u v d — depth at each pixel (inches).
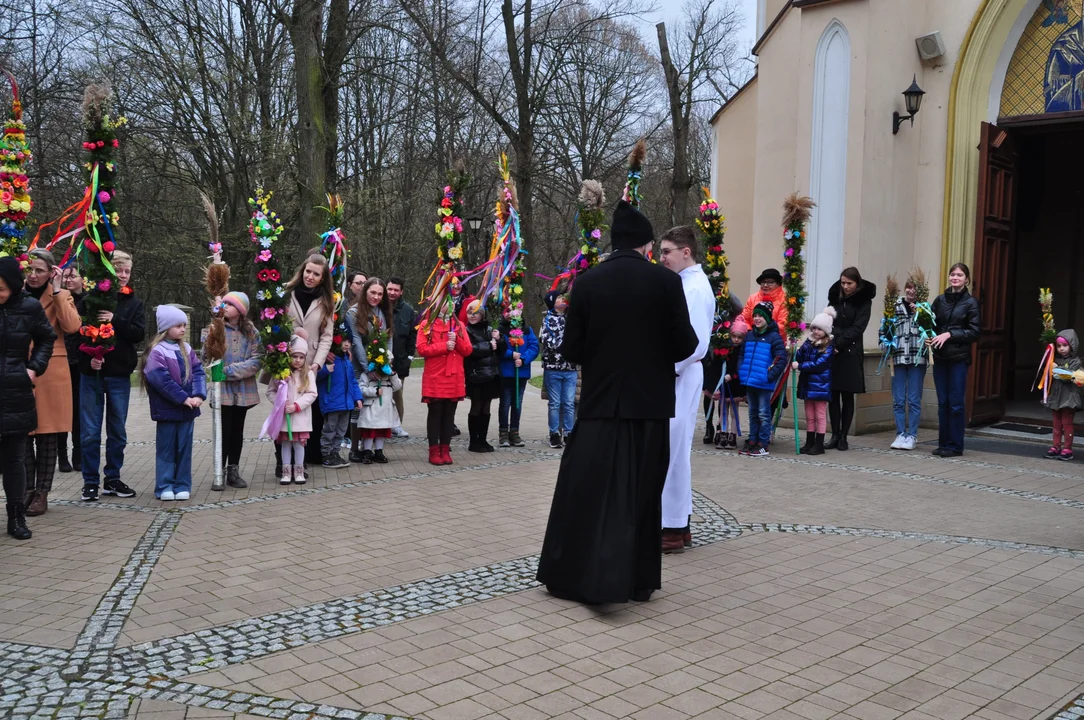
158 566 193.6
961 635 157.9
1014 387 553.9
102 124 250.5
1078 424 428.8
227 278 275.0
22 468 216.5
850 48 405.4
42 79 803.4
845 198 408.2
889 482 299.4
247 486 284.7
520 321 366.3
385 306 329.4
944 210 430.9
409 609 167.9
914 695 132.2
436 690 131.2
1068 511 260.1
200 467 319.9
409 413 504.4
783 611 169.6
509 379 372.8
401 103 1075.3
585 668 140.6
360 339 322.0
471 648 148.5
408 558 202.2
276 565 195.6
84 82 794.2
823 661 144.8
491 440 399.2
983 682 137.5
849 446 378.3
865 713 125.8
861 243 405.7
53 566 193.0
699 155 1338.6
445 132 1106.7
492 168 1123.3
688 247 205.2
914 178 436.8
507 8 858.1
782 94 442.6
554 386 368.8
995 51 419.8
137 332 260.2
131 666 138.7
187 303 952.9
